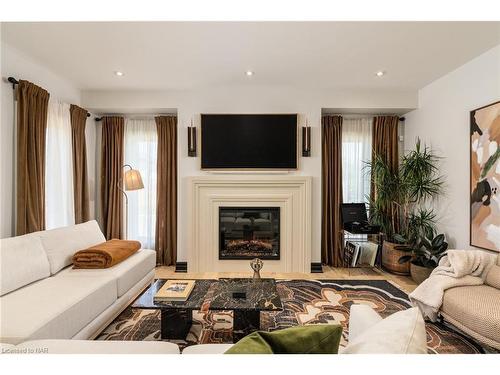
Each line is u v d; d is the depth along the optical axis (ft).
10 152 8.87
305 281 11.43
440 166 11.37
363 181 14.14
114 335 7.25
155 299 6.72
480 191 9.29
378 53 9.18
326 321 8.06
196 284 7.87
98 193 14.11
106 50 9.00
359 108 12.96
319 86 12.42
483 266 7.79
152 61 9.81
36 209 9.34
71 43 8.54
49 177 10.50
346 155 14.19
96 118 13.99
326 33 7.95
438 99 11.46
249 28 7.71
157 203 13.85
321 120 13.16
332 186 13.89
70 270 8.29
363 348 2.90
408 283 11.23
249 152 12.67
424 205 12.51
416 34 7.98
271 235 13.05
